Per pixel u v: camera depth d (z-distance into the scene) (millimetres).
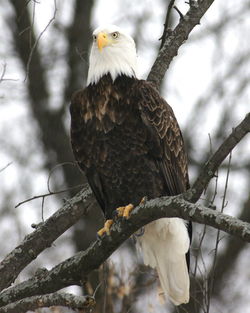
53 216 12109
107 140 12312
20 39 20844
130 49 12578
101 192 12727
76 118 12484
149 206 10203
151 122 12234
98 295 15523
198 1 13227
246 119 9477
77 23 21594
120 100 12250
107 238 10781
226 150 9609
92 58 12570
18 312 10258
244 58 21781
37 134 21125
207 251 18438
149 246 12641
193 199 9797
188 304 13602
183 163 12828
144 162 12352
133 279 13492
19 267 11898
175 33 13109
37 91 21125
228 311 18359
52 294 10094
